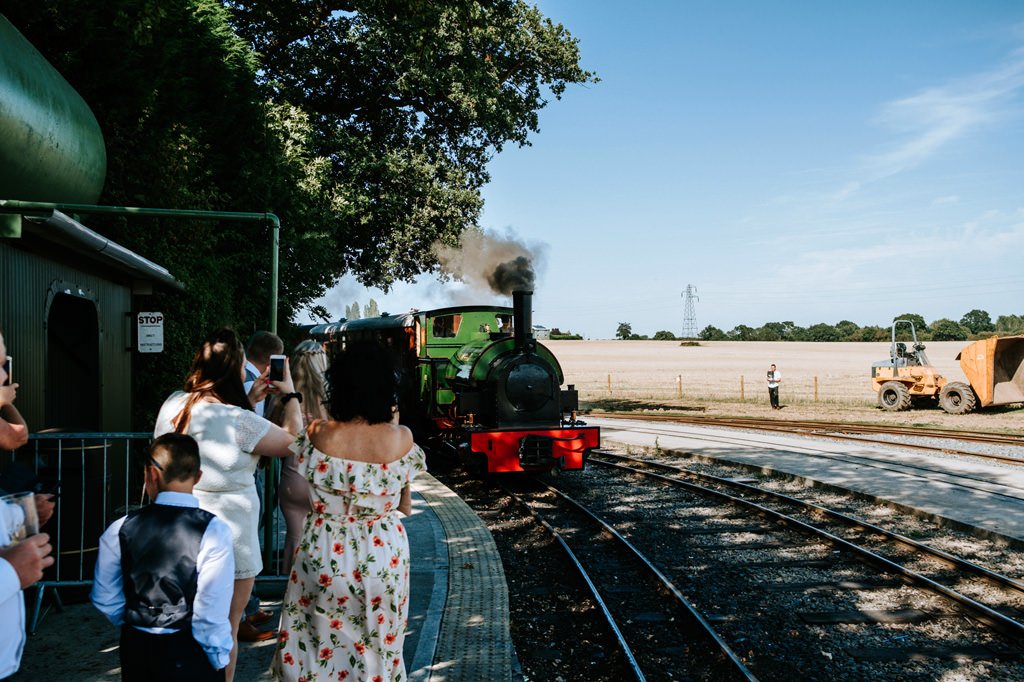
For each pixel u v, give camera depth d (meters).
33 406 5.72
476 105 22.03
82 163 6.88
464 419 12.84
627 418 24.22
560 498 10.85
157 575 2.53
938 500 10.05
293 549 4.09
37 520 2.39
